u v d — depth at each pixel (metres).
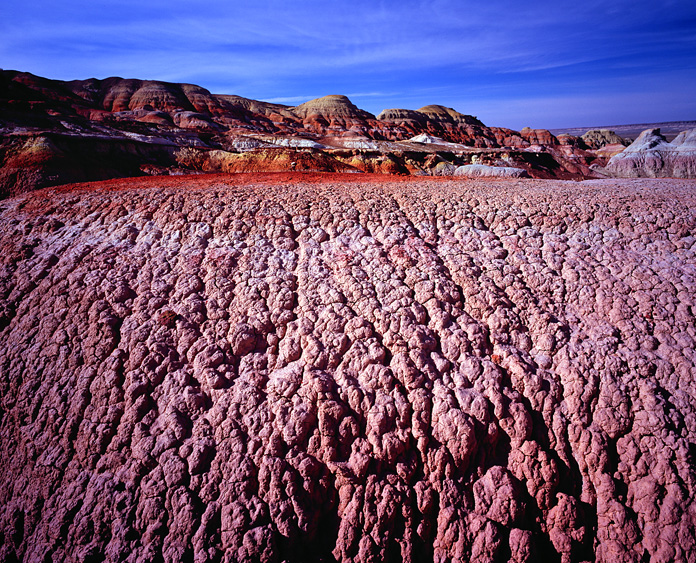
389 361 5.52
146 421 4.98
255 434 4.82
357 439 4.91
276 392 5.11
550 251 7.17
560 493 4.76
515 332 5.91
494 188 9.73
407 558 4.48
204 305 6.06
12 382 5.55
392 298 6.19
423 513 4.64
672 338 5.75
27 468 5.01
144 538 4.38
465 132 110.12
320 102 101.50
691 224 7.54
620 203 8.23
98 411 5.11
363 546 4.44
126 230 7.48
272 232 7.44
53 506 4.71
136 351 5.47
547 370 5.48
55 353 5.68
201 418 5.01
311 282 6.42
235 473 4.58
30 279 6.69
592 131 113.94
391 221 7.77
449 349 5.67
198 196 8.56
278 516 4.41
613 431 5.01
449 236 7.53
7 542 4.69
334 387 5.18
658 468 4.74
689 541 4.40
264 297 6.19
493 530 4.52
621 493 4.76
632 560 4.46
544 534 4.71
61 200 8.80
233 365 5.49
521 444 4.98
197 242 7.18
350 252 7.06
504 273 6.68
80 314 6.00
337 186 10.00
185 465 4.65
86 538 4.44
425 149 63.16
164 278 6.47
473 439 4.88
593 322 6.02
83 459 4.90
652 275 6.59
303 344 5.61
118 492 4.60
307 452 4.79
